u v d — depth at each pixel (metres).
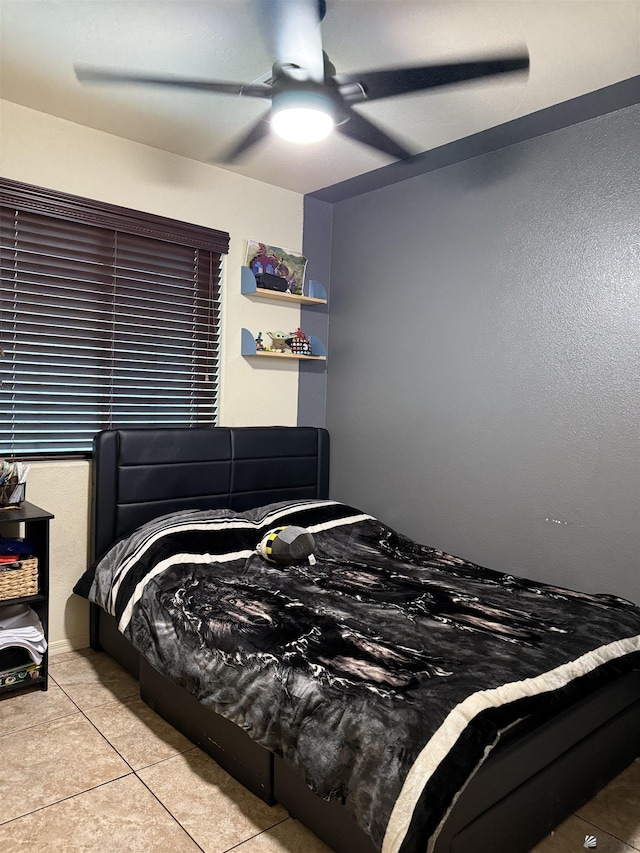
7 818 1.93
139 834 1.88
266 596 2.48
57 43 2.28
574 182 2.86
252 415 3.79
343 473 4.03
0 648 2.58
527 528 3.06
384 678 1.78
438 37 2.18
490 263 3.20
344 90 2.20
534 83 2.46
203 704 2.10
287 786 1.94
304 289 4.01
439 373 3.45
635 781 2.21
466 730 1.56
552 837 1.89
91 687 2.79
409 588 2.60
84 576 3.01
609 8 1.99
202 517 3.06
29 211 2.88
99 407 3.22
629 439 2.70
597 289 2.79
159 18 2.10
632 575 2.70
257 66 2.42
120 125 3.01
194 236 3.43
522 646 2.02
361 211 3.91
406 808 1.46
